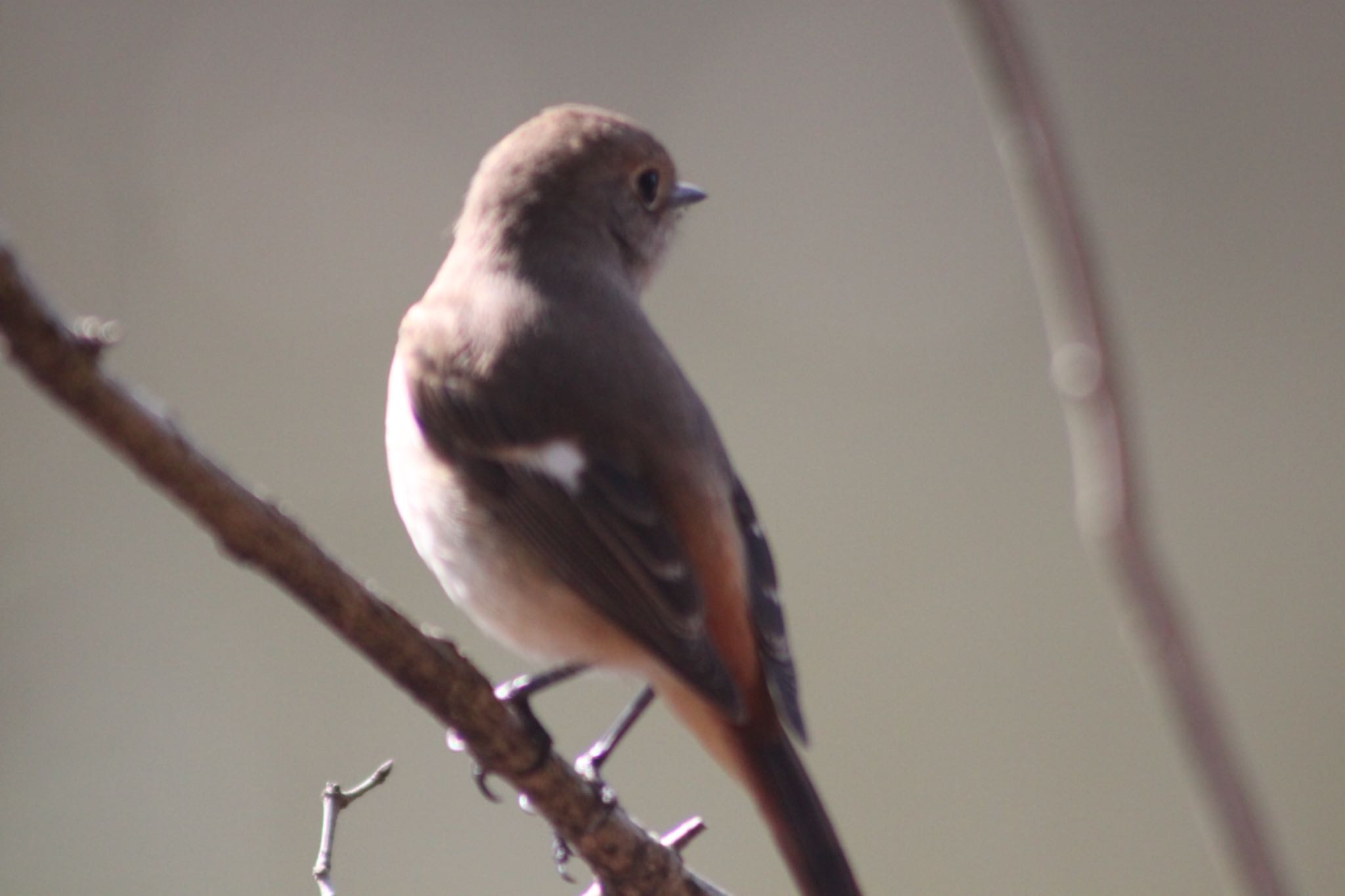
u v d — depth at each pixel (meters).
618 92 16.61
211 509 3.91
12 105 15.42
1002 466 13.87
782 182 16.19
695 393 6.26
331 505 13.61
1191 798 11.95
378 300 15.03
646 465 5.78
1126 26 16.41
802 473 13.90
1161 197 15.81
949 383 14.50
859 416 14.26
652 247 7.12
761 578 5.90
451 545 5.87
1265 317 14.86
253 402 14.32
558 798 4.84
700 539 5.71
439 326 6.21
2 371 13.38
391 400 6.24
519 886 11.94
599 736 12.09
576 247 6.66
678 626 5.48
